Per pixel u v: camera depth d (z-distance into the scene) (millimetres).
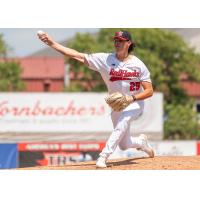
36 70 124312
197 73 94188
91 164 28031
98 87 90812
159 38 90000
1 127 69562
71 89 92438
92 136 69812
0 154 56125
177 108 85062
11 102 69500
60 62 126688
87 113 69688
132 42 26234
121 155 55312
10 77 97562
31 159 56750
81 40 87938
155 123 70000
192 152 58375
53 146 57062
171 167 26641
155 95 69875
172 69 91938
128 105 26062
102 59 26359
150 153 28891
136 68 26141
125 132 26438
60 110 69688
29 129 69750
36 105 69688
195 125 84688
